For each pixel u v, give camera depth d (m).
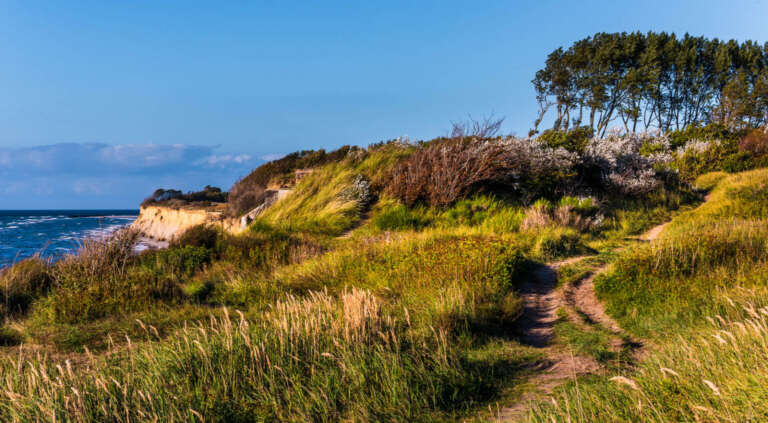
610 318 6.47
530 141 19.00
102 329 6.44
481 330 5.66
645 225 15.09
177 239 13.35
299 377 3.89
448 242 10.19
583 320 6.36
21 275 8.96
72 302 7.39
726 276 6.64
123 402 3.29
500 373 4.35
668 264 7.57
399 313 6.23
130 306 7.50
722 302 5.62
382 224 14.41
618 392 3.09
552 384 3.96
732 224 10.84
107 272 9.34
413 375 4.00
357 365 3.98
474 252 8.85
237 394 3.61
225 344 4.34
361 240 12.71
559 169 17.95
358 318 4.80
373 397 3.62
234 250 11.84
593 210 15.45
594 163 19.69
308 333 4.57
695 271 7.22
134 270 9.99
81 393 3.29
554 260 10.34
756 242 7.93
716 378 2.92
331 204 16.25
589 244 12.20
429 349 4.63
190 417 3.18
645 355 4.67
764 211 13.41
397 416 3.40
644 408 2.71
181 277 10.27
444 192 15.59
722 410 2.50
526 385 3.99
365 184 17.52
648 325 5.71
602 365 4.47
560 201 15.62
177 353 4.39
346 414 3.46
